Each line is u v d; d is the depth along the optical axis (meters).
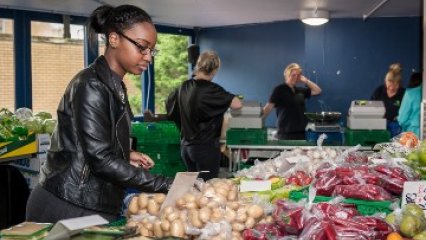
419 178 2.73
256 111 6.05
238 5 7.77
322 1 7.66
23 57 7.25
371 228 1.93
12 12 7.11
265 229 2.02
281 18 9.33
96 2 6.98
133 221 2.17
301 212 1.99
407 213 2.03
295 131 7.33
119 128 2.44
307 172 3.05
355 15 9.30
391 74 7.89
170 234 2.04
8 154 4.35
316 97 9.75
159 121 7.51
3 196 4.35
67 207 2.40
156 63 9.65
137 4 7.52
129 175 2.31
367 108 5.99
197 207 2.19
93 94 2.34
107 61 2.43
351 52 9.63
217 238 1.99
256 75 9.88
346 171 2.52
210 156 5.34
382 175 2.50
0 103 7.10
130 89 9.27
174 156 6.97
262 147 5.92
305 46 9.59
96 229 1.94
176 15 8.63
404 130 6.72
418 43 9.46
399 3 8.05
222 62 10.13
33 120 4.86
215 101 5.23
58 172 2.42
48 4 6.99
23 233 1.96
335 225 1.93
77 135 2.38
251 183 2.71
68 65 7.84
